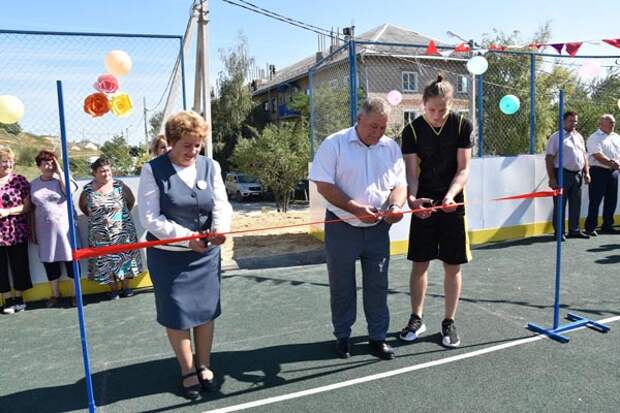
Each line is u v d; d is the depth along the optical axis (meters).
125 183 5.45
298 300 4.82
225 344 3.79
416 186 3.54
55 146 5.14
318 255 6.63
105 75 3.81
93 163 4.96
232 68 31.89
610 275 5.38
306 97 23.00
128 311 4.75
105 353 3.74
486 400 2.85
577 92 10.23
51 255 4.92
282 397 2.98
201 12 6.49
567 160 7.07
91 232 4.95
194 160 2.97
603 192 7.38
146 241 2.91
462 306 4.48
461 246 3.48
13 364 3.61
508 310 4.36
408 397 2.92
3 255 4.81
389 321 3.82
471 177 7.03
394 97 6.38
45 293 5.24
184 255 2.90
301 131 14.59
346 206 3.16
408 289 5.06
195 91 6.68
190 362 3.04
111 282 5.04
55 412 2.91
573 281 5.18
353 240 3.32
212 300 3.03
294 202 18.22
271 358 3.52
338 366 3.36
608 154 7.31
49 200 4.91
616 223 8.25
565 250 6.58
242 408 2.87
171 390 3.12
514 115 10.18
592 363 3.28
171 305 2.90
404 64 12.60
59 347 3.90
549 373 3.16
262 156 13.95
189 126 2.74
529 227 7.51
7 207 4.81
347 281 3.40
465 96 10.29
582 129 10.21
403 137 3.57
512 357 3.41
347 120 7.04
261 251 6.98
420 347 3.62
